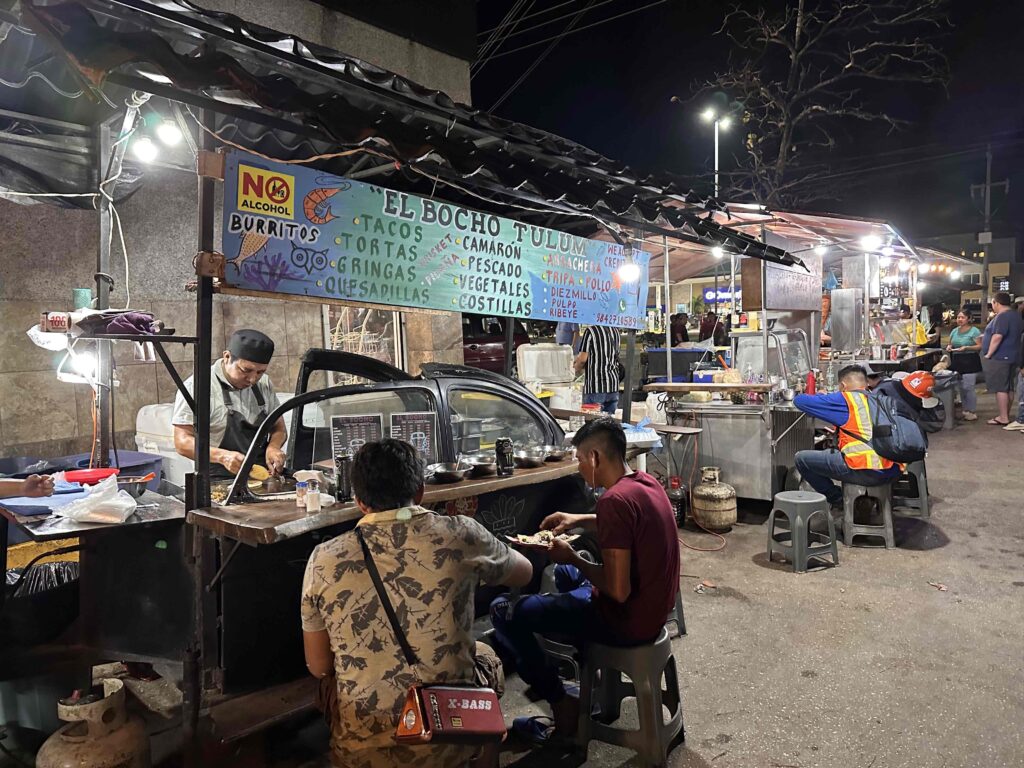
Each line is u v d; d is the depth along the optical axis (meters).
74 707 2.59
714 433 6.75
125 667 3.59
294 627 2.99
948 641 4.12
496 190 3.98
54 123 4.75
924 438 5.80
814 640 4.18
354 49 7.28
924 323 16.30
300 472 3.26
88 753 2.55
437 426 3.54
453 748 2.19
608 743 3.13
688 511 6.82
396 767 2.10
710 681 3.75
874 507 6.18
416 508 2.24
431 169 3.76
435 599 2.16
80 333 2.70
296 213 2.94
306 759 3.06
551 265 4.27
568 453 3.97
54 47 2.21
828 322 11.10
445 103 3.36
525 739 3.27
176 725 3.22
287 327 6.59
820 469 6.03
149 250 5.68
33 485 3.05
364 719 2.11
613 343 7.50
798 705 3.49
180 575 2.85
